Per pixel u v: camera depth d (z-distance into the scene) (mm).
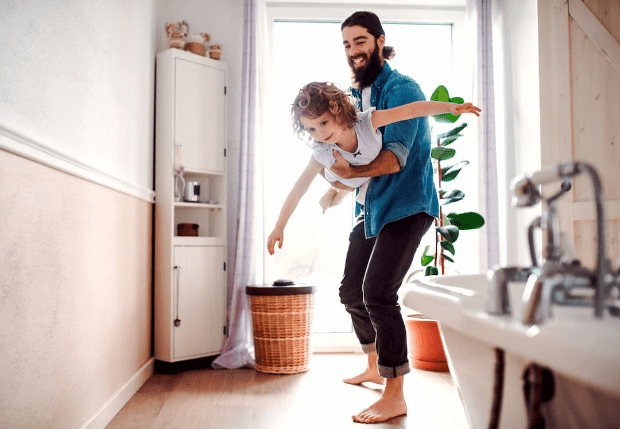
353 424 1831
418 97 1820
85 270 1689
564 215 2379
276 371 2619
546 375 713
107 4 1963
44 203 1375
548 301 672
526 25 2896
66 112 1543
